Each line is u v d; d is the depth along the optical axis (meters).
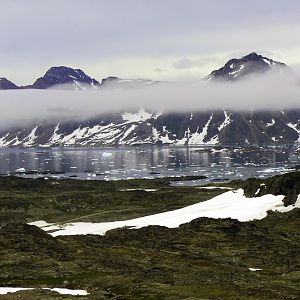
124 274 93.19
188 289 79.81
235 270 105.38
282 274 103.06
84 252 117.44
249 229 147.00
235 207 184.50
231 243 135.88
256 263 114.50
